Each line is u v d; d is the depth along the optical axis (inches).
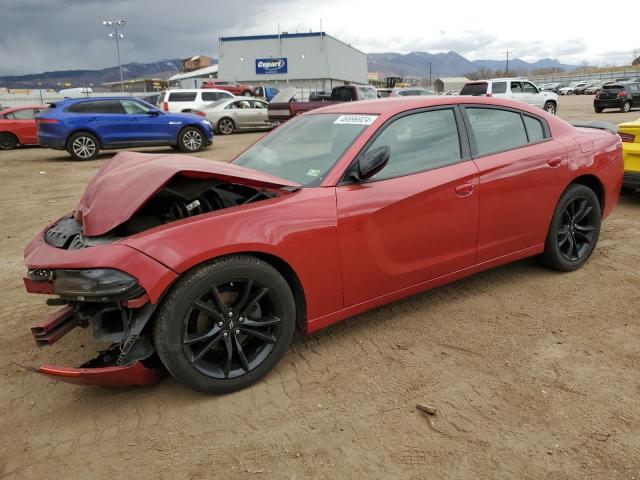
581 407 101.2
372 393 108.9
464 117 143.3
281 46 2063.2
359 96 823.1
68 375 95.9
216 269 101.4
